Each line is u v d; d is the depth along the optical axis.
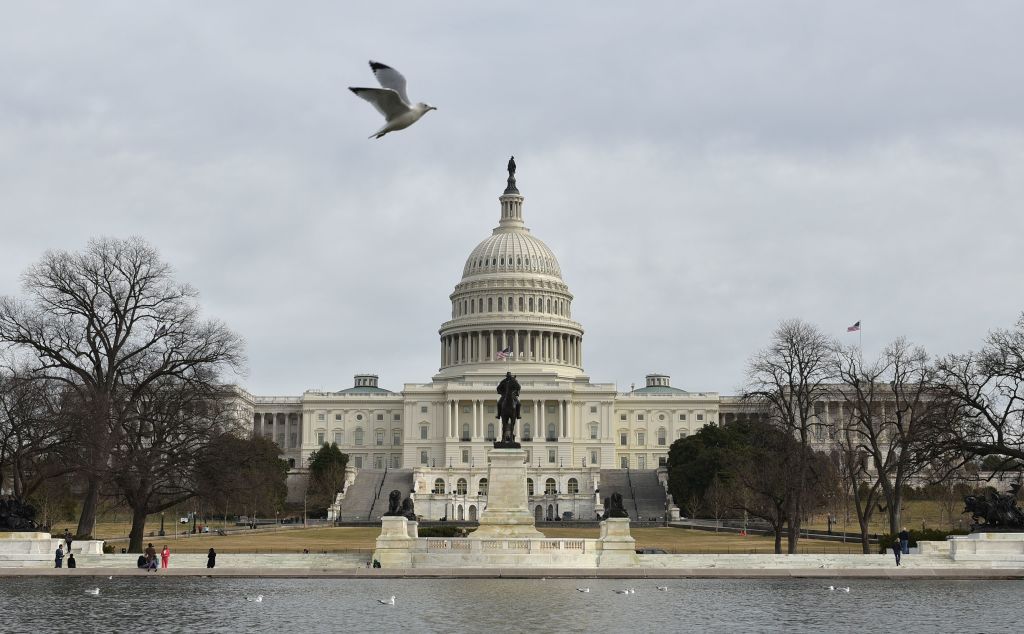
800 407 103.81
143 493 94.12
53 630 51.97
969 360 98.94
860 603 61.94
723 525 168.25
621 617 56.34
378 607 60.00
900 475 101.12
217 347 99.31
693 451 195.62
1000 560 80.88
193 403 95.88
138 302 98.12
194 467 94.62
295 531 157.62
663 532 155.25
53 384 95.69
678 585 72.00
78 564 83.62
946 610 59.09
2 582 73.06
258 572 78.44
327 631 51.59
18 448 91.50
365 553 90.44
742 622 54.72
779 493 103.62
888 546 92.56
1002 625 53.78
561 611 58.53
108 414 91.31
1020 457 90.94
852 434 177.38
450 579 76.88
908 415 138.12
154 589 69.25
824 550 103.94
